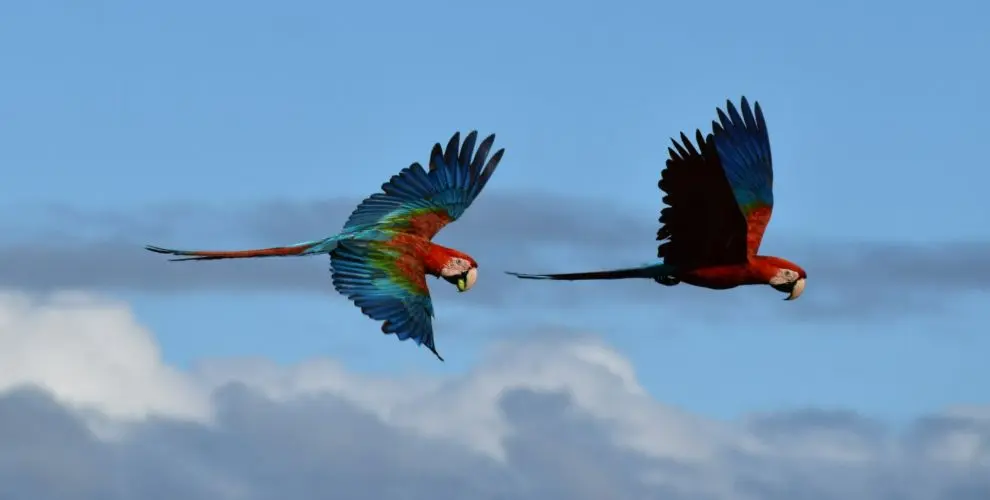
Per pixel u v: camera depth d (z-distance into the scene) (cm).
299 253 1841
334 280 1831
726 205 1747
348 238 1886
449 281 1909
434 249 1908
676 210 1761
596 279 1788
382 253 1870
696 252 1805
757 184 1942
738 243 1797
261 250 1828
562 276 1784
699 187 1748
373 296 1819
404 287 1838
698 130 1711
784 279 1836
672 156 1731
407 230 1936
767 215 1920
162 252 1789
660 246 1794
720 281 1820
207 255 1797
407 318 1808
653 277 1795
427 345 1797
